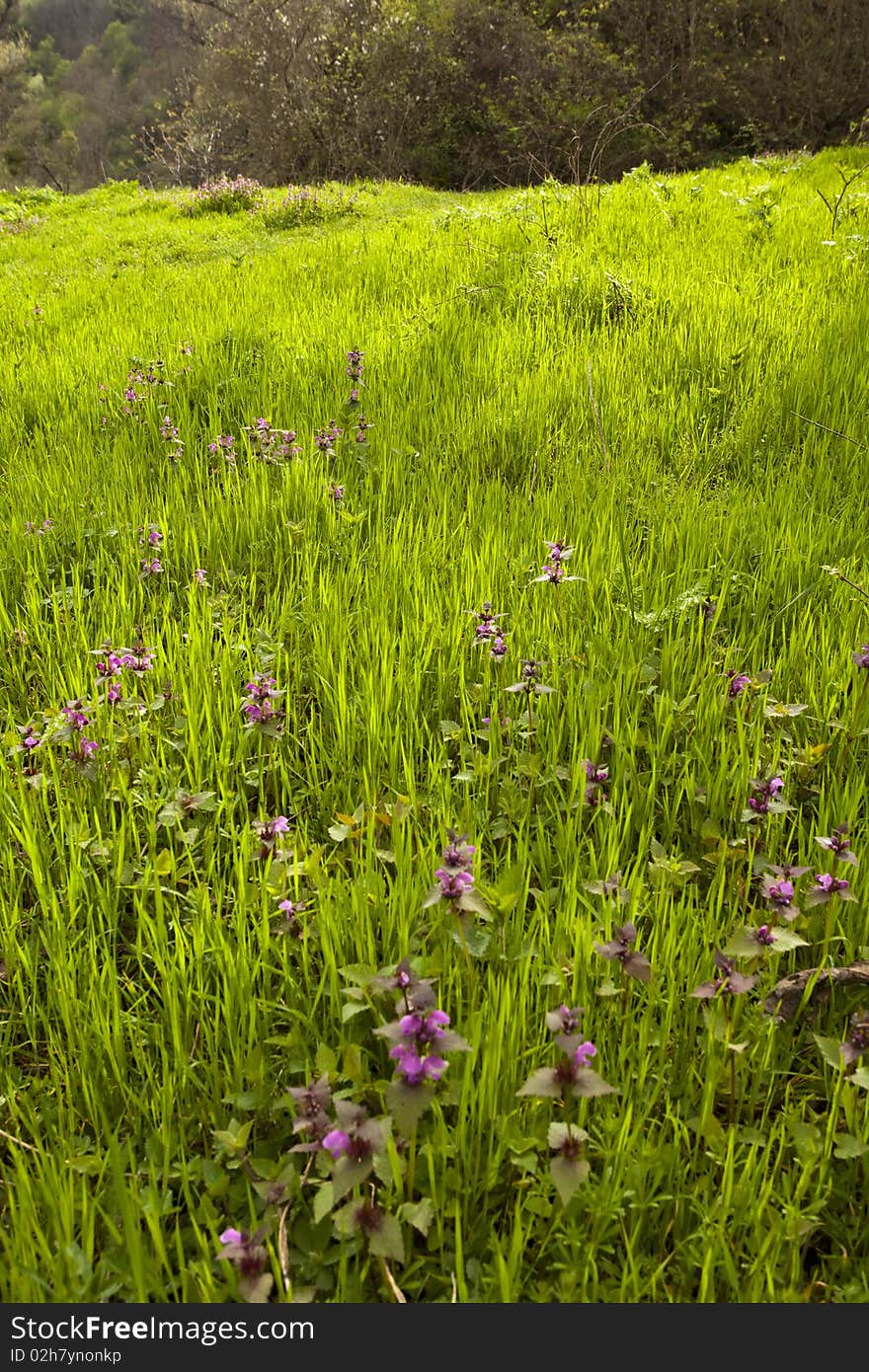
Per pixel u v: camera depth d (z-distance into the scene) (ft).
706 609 13.71
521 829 9.96
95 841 10.11
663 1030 7.72
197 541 16.90
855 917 8.84
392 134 92.84
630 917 9.00
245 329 28.60
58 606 14.90
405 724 12.12
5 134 267.39
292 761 11.95
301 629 14.37
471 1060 7.01
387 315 29.48
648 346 24.34
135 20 263.08
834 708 11.76
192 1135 7.57
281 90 95.25
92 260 50.21
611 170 91.15
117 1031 7.93
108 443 22.34
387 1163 5.85
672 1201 6.90
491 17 93.71
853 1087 7.36
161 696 11.99
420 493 18.54
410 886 8.98
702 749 11.21
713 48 96.48
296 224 56.75
